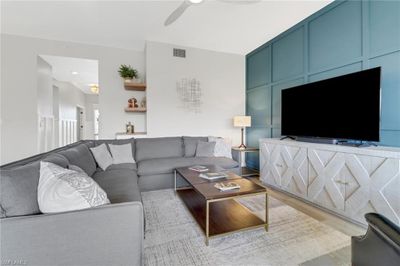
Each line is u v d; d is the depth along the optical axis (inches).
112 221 46.6
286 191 116.9
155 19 123.9
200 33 144.1
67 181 48.1
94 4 107.8
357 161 79.4
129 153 133.2
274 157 125.2
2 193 43.0
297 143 107.8
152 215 91.0
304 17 123.0
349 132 91.0
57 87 233.8
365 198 76.7
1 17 120.9
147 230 78.4
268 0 105.1
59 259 43.4
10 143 145.9
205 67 176.4
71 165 69.8
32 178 48.5
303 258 61.9
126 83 157.6
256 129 178.2
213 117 181.2
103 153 120.2
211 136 168.9
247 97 190.7
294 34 134.0
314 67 119.6
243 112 191.5
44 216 43.0
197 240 71.6
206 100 178.2
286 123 130.0
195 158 139.6
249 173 159.8
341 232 76.0
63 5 108.6
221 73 182.5
